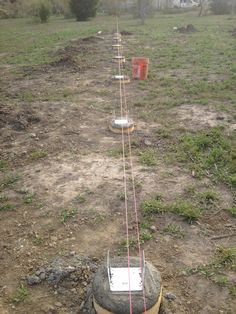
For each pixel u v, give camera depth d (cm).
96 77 517
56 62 596
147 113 373
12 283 169
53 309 155
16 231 204
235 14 1415
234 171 258
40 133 330
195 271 174
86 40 810
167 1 1711
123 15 1514
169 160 273
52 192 238
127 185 243
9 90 473
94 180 250
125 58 627
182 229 202
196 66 562
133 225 205
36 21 1381
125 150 292
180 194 232
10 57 697
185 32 920
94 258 181
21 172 266
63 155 288
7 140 319
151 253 185
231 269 175
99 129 335
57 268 171
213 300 159
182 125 339
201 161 271
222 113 365
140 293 141
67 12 1465
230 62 576
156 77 507
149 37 855
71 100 420
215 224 207
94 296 143
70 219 211
